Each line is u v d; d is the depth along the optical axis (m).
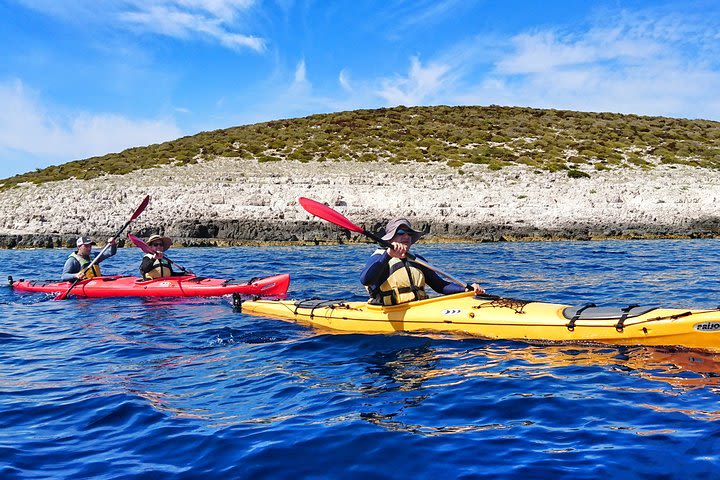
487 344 5.85
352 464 3.36
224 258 18.53
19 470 3.36
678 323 5.26
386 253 6.54
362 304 7.09
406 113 51.97
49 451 3.63
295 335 6.70
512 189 30.62
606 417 3.91
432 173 33.88
